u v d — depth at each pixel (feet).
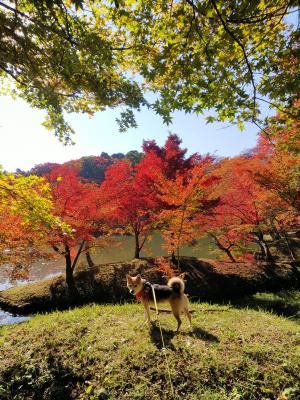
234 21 10.56
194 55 11.68
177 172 49.78
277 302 37.14
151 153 51.70
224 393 13.51
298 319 27.14
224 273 45.37
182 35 11.96
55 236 37.65
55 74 15.79
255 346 16.69
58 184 43.47
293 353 15.97
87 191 45.98
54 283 45.55
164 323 20.81
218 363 15.17
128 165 53.67
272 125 13.07
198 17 11.37
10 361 17.51
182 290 19.56
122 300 40.34
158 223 48.67
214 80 11.95
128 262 51.01
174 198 37.19
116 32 14.75
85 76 15.15
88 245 51.75
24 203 16.11
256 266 48.75
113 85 15.44
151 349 16.72
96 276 45.85
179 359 15.74
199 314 24.14
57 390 15.33
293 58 11.21
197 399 13.29
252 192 46.55
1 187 15.48
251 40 11.87
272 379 14.17
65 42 13.26
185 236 41.09
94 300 41.06
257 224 49.55
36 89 17.29
